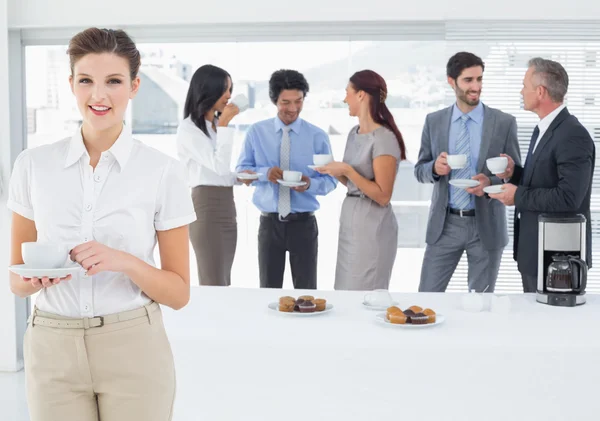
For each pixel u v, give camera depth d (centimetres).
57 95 457
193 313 253
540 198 316
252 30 440
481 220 374
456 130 388
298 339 221
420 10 414
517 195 323
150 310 151
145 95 451
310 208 399
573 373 217
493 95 435
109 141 149
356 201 365
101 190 148
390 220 365
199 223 400
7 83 421
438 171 367
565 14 412
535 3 411
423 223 451
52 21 433
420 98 442
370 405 220
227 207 402
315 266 405
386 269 366
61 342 145
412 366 219
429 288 389
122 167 148
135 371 147
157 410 150
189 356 226
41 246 137
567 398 218
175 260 157
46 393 146
